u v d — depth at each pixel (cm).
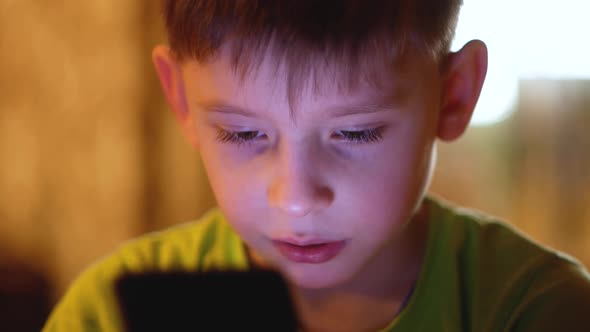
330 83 51
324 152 54
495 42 253
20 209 205
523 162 258
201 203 212
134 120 202
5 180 205
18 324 197
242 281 72
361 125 53
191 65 57
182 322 72
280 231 57
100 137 203
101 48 200
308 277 60
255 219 58
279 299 70
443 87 62
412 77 54
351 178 54
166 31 63
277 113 52
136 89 201
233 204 59
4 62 200
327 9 51
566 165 255
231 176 58
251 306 71
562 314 61
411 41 54
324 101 52
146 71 203
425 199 75
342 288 68
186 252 78
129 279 76
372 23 51
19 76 201
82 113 202
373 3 52
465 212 76
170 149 207
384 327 68
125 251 81
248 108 53
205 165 62
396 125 55
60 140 203
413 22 54
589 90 251
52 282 204
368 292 68
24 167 204
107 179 203
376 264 68
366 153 54
